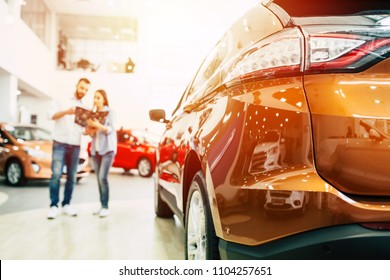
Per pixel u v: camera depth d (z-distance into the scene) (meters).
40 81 12.84
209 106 1.53
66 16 15.49
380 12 1.19
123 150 8.55
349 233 1.01
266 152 1.13
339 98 1.08
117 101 14.88
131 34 16.17
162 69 15.07
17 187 6.09
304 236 1.05
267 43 1.22
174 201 2.40
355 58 1.10
